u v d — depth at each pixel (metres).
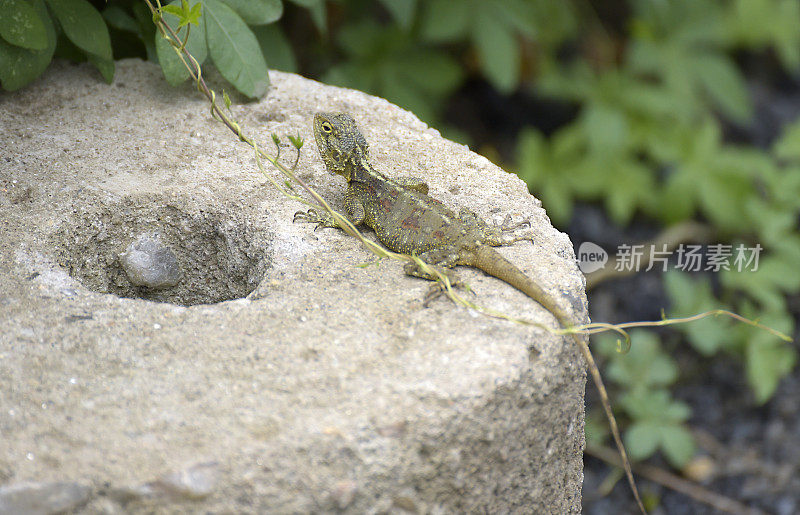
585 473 9.29
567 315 4.68
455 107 13.66
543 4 11.81
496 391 4.23
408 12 8.70
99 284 5.71
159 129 6.41
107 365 4.36
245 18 6.80
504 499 4.62
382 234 5.40
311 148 6.35
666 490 9.09
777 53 15.27
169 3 6.84
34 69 6.41
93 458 3.83
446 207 5.43
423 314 4.71
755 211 9.91
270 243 5.36
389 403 4.10
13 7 6.10
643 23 11.82
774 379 9.00
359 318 4.70
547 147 13.19
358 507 3.97
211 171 5.95
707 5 12.08
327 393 4.18
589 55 13.48
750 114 13.41
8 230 5.28
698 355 10.55
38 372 4.29
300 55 10.73
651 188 11.73
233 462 3.83
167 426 3.99
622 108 11.77
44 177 5.76
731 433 9.70
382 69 10.21
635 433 8.60
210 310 4.77
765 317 9.41
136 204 5.62
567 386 4.79
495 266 4.99
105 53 6.55
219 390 4.21
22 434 3.94
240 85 6.55
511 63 9.99
